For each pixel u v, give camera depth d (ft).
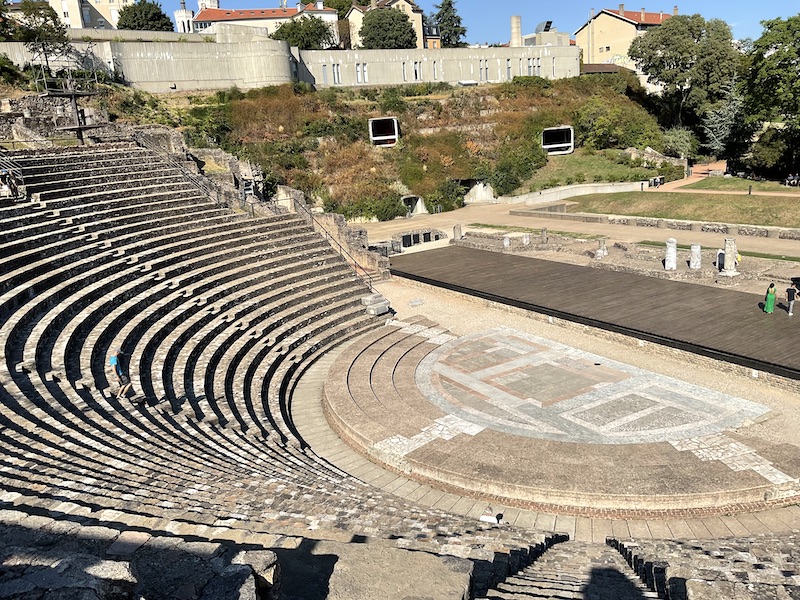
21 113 143.02
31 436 43.39
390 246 152.76
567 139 261.44
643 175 228.02
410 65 278.67
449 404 71.82
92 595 17.28
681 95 272.51
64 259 79.56
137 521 28.84
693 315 89.15
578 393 72.64
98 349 67.21
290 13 370.73
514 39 320.09
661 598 30.58
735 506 51.80
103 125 140.26
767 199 172.65
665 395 70.64
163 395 62.44
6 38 195.00
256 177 173.27
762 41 191.72
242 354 82.33
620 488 52.70
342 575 23.39
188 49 228.22
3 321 62.64
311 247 115.03
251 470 48.11
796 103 192.95
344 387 77.41
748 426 62.64
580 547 44.42
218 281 94.79
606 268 121.29
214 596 19.65
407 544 32.45
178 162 137.69
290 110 231.71
